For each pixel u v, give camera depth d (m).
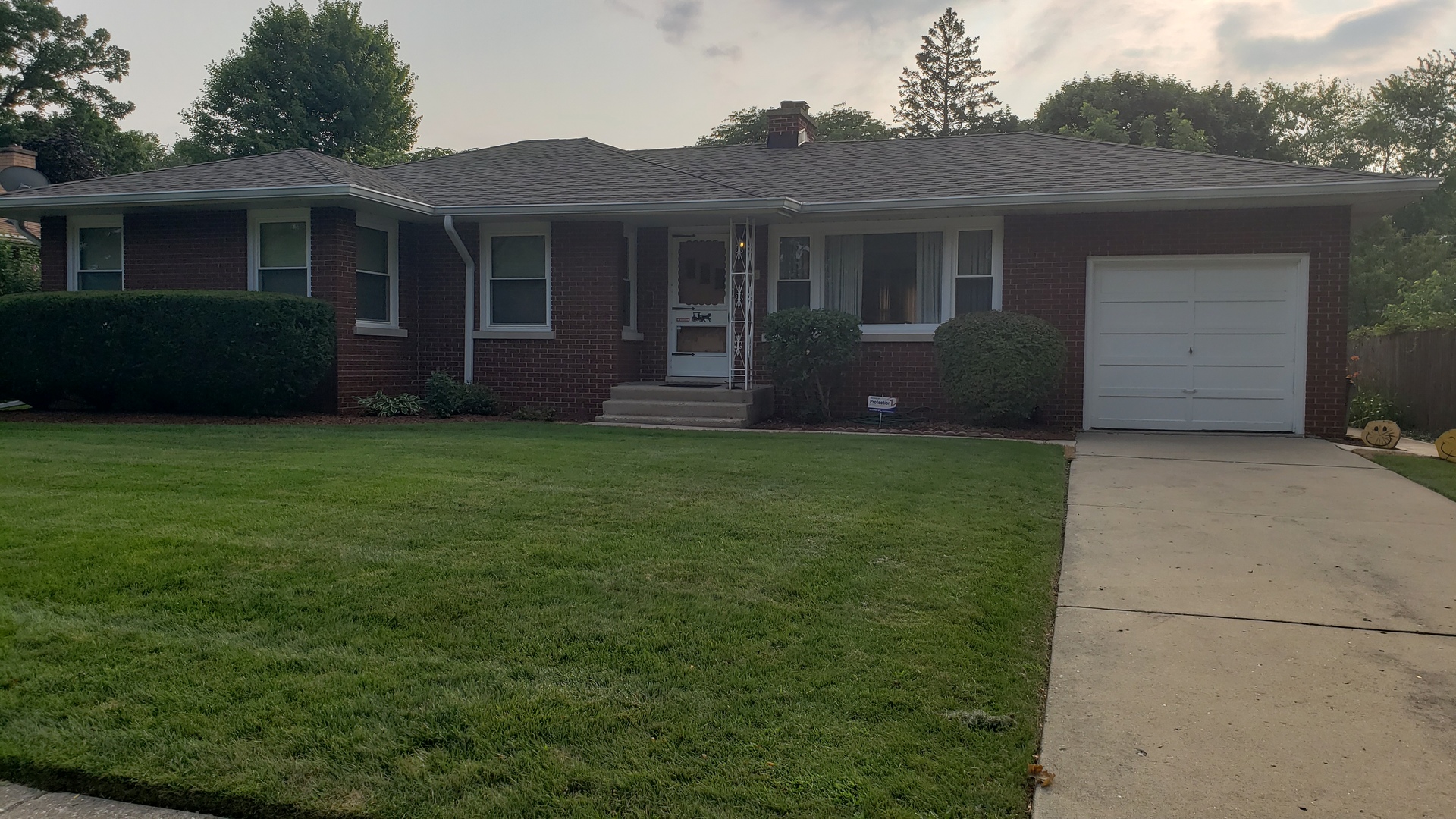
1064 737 3.28
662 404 12.17
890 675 3.63
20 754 2.95
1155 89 34.97
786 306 13.23
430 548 5.18
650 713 3.27
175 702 3.31
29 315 11.77
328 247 12.15
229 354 11.43
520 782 2.83
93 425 10.82
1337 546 5.88
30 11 34.66
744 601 4.41
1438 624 4.44
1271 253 11.34
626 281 13.50
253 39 39.12
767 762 2.96
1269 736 3.29
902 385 12.67
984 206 11.60
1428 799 2.86
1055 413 12.04
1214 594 4.92
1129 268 11.85
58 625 3.98
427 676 3.54
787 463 8.09
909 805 2.75
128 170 36.75
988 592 4.64
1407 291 24.08
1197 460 9.15
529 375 13.22
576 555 5.07
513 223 13.25
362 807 2.71
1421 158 38.06
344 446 8.89
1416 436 13.55
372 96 40.84
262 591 4.42
